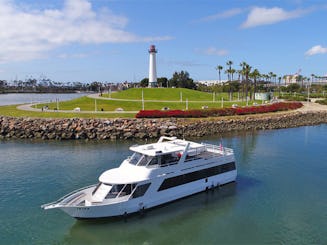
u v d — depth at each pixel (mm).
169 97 106688
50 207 20453
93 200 21828
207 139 54562
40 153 42688
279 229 21469
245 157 41094
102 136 53844
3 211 23875
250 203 25641
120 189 21984
